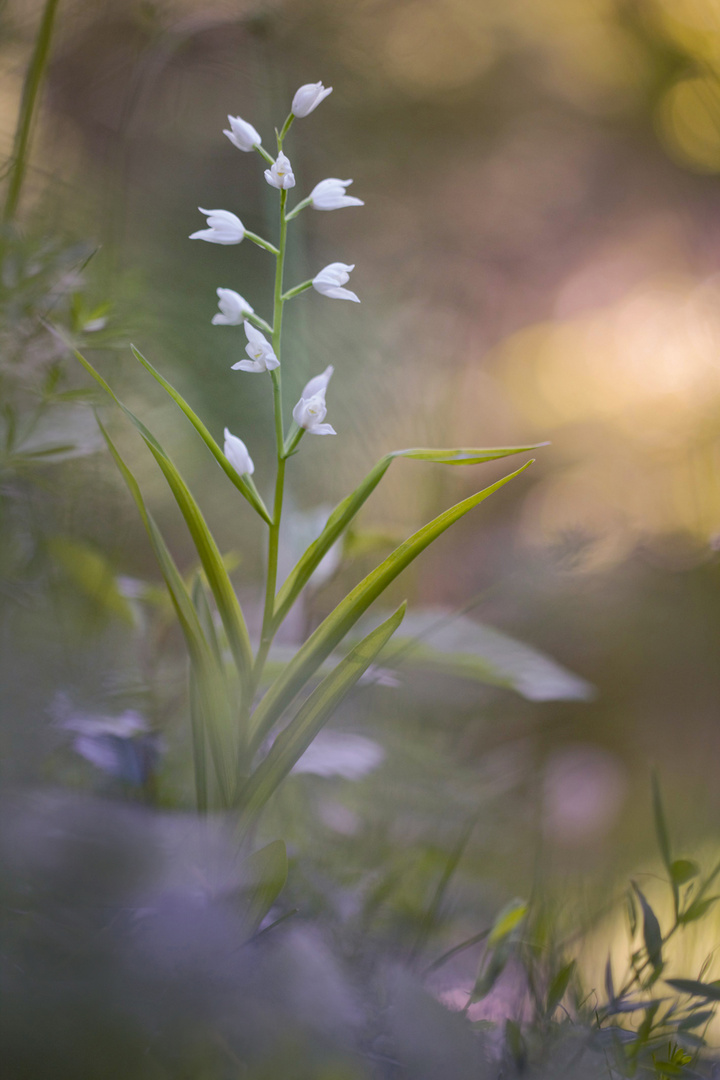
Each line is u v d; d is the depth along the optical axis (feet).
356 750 4.52
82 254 4.41
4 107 4.93
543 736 9.01
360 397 7.79
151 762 4.30
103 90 5.65
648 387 14.93
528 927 4.37
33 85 4.50
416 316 9.22
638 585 12.07
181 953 3.81
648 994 4.17
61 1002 3.71
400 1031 3.94
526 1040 4.03
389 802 5.16
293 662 4.02
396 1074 3.91
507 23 14.58
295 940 3.98
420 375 8.61
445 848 4.91
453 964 4.34
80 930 3.80
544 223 16.29
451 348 9.48
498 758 6.85
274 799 4.80
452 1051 3.95
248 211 7.13
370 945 4.24
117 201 4.85
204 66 6.81
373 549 5.11
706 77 9.86
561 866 5.83
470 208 13.82
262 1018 3.82
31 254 4.35
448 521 3.98
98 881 3.80
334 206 4.01
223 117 7.48
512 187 15.62
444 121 13.38
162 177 6.99
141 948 3.80
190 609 3.99
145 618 4.61
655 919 4.11
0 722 4.15
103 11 5.36
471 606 4.90
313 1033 3.84
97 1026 3.71
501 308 15.58
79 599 4.50
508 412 16.24
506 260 15.76
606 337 16.30
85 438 4.39
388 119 10.42
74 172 5.18
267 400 6.77
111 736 4.27
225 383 6.41
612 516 13.52
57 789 4.01
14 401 4.43
